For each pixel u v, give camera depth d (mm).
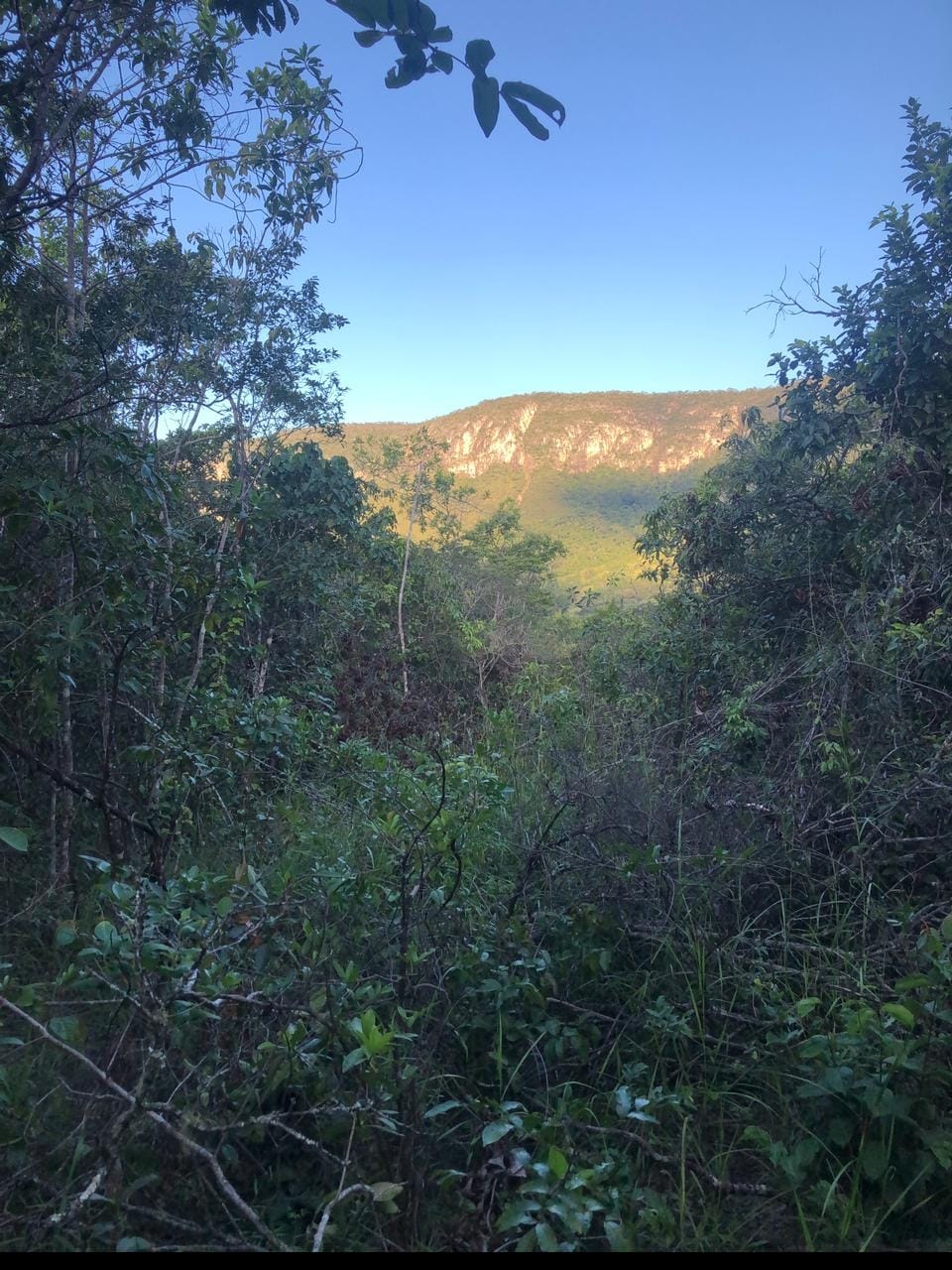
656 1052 2885
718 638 6430
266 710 5211
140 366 5266
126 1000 2455
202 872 3521
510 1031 2877
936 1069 2447
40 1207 2029
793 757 4543
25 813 4254
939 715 4480
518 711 7816
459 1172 2301
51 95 4156
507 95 2178
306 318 6402
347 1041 2461
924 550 5066
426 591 11469
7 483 3654
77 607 3939
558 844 3807
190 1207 2201
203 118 4637
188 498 6172
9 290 4590
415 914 3338
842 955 3152
